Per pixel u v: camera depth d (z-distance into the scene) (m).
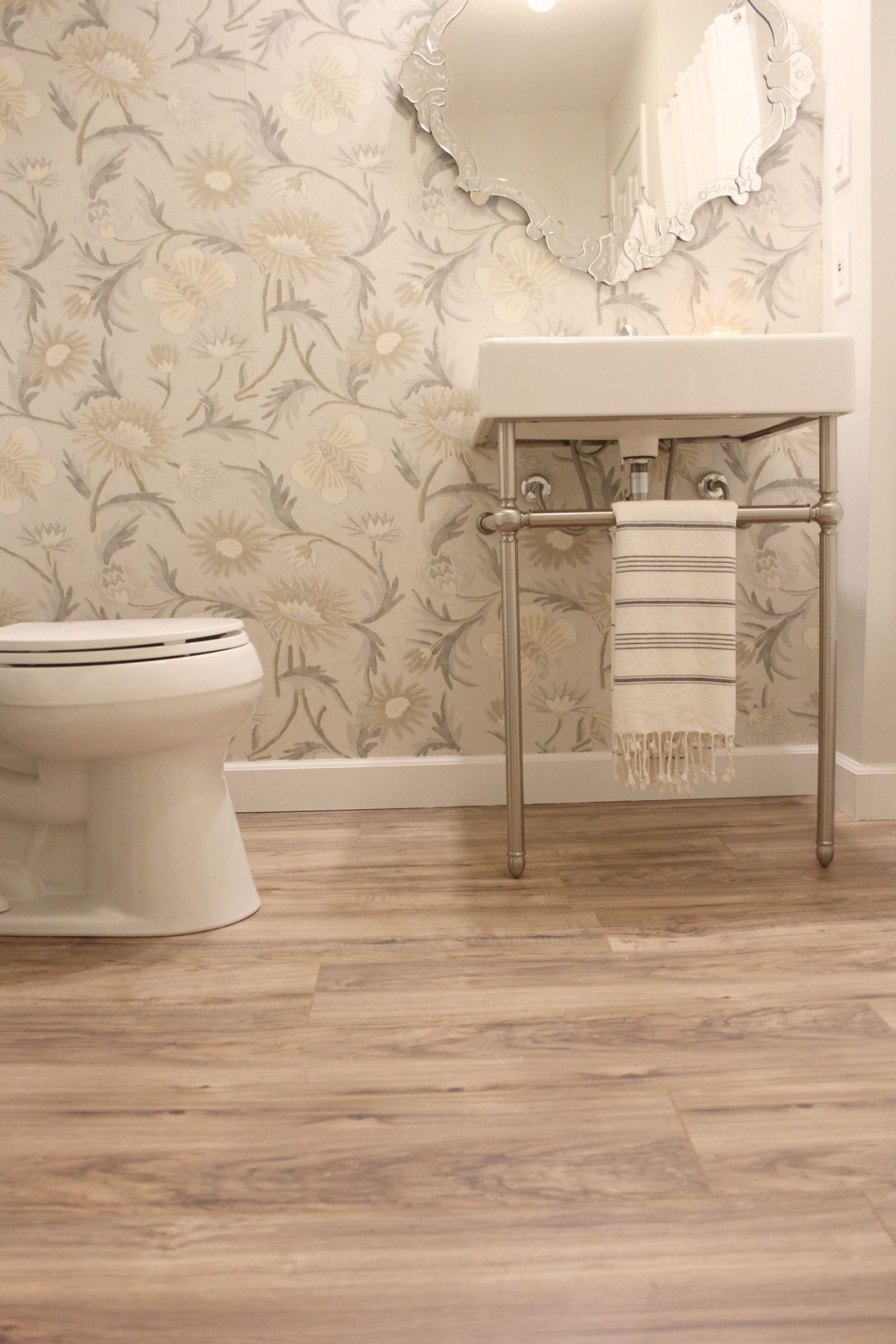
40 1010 1.19
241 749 1.99
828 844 1.59
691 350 1.44
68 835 1.46
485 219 1.88
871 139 1.70
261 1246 0.79
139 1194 0.85
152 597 1.93
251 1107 0.98
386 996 1.21
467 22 1.83
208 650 1.38
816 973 1.24
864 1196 0.83
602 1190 0.84
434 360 1.90
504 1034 1.11
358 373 1.90
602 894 1.52
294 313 1.88
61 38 1.81
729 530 1.51
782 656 2.00
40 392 1.88
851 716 1.89
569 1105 0.97
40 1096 1.00
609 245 1.89
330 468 1.92
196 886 1.42
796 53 1.87
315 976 1.26
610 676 2.00
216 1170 0.88
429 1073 1.03
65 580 1.92
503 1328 0.70
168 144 1.84
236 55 1.83
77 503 1.90
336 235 1.87
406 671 1.98
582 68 1.85
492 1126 0.94
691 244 1.91
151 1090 1.01
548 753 2.01
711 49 1.86
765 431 1.80
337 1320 0.71
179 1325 0.71
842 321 1.85
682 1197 0.83
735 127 1.88
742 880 1.56
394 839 1.80
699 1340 0.68
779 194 1.90
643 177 1.88
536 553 1.96
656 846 1.73
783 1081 1.00
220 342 1.88
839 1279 0.74
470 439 1.92
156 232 1.86
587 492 1.94
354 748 2.00
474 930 1.40
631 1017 1.14
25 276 1.86
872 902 1.46
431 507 1.94
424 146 1.86
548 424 1.65
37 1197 0.85
